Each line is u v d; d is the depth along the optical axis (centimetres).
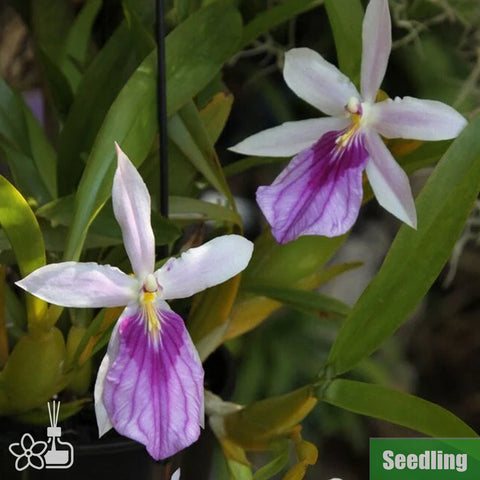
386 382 102
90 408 70
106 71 70
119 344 63
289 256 71
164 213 67
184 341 64
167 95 67
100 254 71
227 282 69
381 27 65
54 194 73
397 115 65
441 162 66
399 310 66
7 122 71
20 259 64
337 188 65
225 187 69
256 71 101
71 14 75
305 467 66
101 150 65
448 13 85
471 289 125
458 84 92
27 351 66
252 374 104
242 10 81
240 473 70
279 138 67
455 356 125
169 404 62
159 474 69
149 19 71
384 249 111
